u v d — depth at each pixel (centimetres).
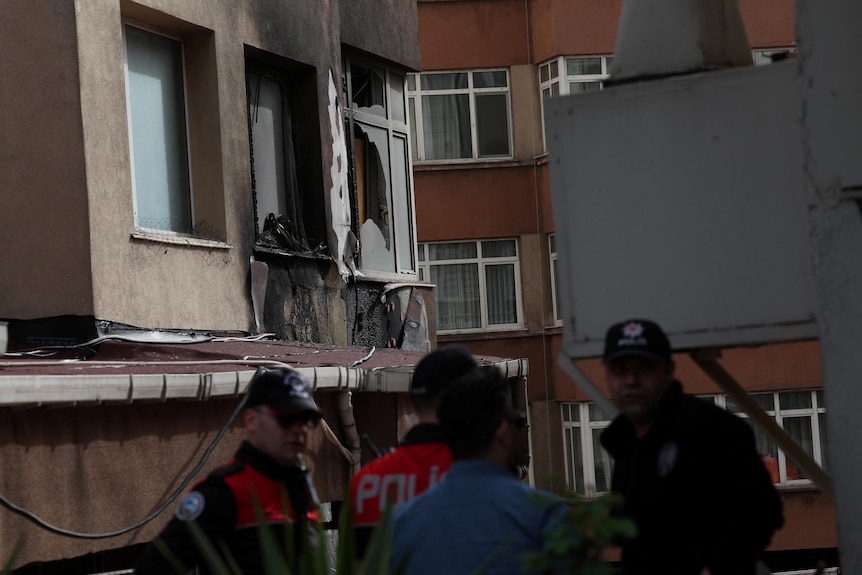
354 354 1797
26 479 1075
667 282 770
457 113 4794
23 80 1644
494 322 4794
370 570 563
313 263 2191
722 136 764
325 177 2259
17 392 1054
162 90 1897
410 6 2766
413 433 758
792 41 4566
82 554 1136
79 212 1623
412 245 2741
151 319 1736
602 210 782
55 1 1639
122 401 1187
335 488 1527
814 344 4441
